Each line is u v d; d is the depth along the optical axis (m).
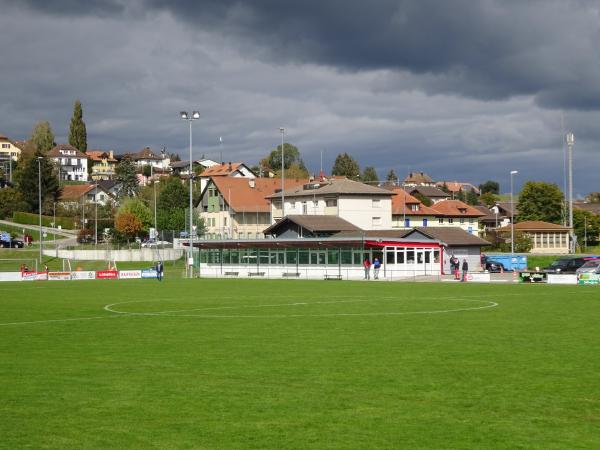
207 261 112.12
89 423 17.62
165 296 61.19
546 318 40.41
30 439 16.33
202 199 161.12
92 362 26.00
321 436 16.48
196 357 26.94
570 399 19.94
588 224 178.12
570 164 118.94
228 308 48.44
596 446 15.73
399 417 18.11
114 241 153.38
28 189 187.88
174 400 19.91
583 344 29.88
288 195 138.88
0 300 57.78
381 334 33.53
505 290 67.06
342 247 98.56
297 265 102.81
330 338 32.12
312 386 21.62
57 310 48.03
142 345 30.30
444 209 159.62
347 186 132.88
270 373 23.62
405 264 98.56
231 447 15.72
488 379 22.56
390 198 133.88
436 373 23.55
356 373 23.58
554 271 93.38
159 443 16.00
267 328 36.25
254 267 107.31
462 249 106.50
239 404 19.44
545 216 187.00
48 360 26.53
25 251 130.25
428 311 45.25
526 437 16.41
